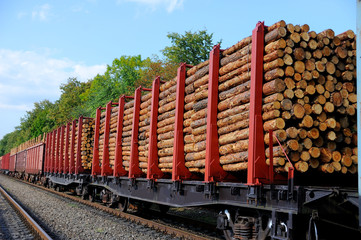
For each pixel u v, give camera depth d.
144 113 9.84
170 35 25.31
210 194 6.28
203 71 7.11
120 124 11.34
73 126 17.47
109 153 12.43
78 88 62.81
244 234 5.75
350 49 5.84
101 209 12.36
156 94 9.12
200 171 7.19
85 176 14.59
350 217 5.05
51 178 22.11
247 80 5.88
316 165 5.23
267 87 5.32
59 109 63.09
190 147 7.35
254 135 5.32
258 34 5.54
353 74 5.70
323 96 5.40
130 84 32.50
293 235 4.98
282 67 5.29
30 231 8.09
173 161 7.68
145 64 30.28
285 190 4.86
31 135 85.25
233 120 6.02
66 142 18.75
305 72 5.29
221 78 6.57
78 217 10.18
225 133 6.36
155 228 8.41
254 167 5.27
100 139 13.58
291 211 4.75
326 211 4.84
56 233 7.87
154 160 8.84
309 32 5.49
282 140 5.10
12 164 47.03
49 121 74.31
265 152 5.36
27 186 25.41
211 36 25.27
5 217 10.28
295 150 5.05
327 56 5.60
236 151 5.96
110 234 7.71
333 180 5.90
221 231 7.55
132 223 9.24
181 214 11.77
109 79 33.78
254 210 5.83
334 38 5.67
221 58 6.77
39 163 26.44
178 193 7.61
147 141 9.35
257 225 5.64
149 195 8.91
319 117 5.37
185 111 7.89
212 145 6.41
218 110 6.61
